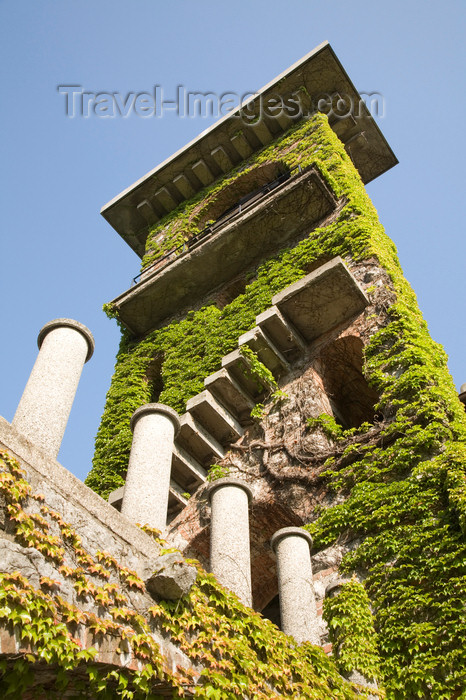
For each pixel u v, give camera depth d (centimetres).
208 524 1523
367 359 1548
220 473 1587
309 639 1000
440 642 969
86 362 1028
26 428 870
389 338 1570
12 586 577
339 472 1368
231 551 1042
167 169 2898
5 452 669
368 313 1703
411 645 980
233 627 803
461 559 1043
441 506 1145
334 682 898
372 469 1307
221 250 2239
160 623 705
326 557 1217
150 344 2233
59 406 908
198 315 2192
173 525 1580
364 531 1217
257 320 1756
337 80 2747
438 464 1201
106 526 741
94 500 743
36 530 638
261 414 1669
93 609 641
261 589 1557
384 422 1399
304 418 1576
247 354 1722
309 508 1369
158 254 2650
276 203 2158
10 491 640
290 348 1791
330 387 1758
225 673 737
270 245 2219
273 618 1659
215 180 2858
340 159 2392
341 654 984
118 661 625
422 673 943
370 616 1038
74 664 585
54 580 618
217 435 1698
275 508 1445
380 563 1125
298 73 2730
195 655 711
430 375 1418
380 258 1834
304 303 1748
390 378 1452
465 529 1056
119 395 2081
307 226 2183
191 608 753
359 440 1403
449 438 1280
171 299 2338
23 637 561
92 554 696
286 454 1519
